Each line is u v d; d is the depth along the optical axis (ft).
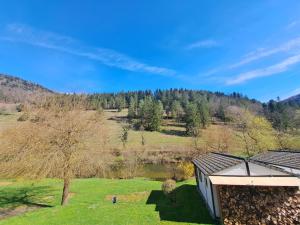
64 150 57.98
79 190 82.23
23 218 51.42
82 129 60.44
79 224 46.68
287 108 367.04
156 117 308.40
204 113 297.33
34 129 58.23
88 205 60.29
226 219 43.88
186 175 107.76
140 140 246.88
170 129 315.78
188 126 277.23
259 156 75.31
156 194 75.00
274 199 43.29
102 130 64.08
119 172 125.08
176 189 75.25
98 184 90.79
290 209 42.60
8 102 184.03
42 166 56.29
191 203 59.21
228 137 150.30
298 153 64.03
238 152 148.25
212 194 48.32
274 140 150.61
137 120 348.18
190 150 150.92
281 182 42.04
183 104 432.66
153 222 46.78
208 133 153.69
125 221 47.52
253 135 148.97
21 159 56.24
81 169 59.41
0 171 56.59
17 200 72.23
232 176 45.42
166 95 574.56
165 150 203.10
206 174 47.47
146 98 451.12
